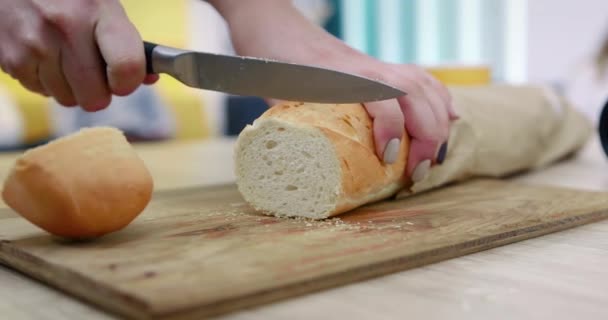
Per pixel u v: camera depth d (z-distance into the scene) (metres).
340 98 0.54
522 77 1.67
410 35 1.66
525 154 0.84
